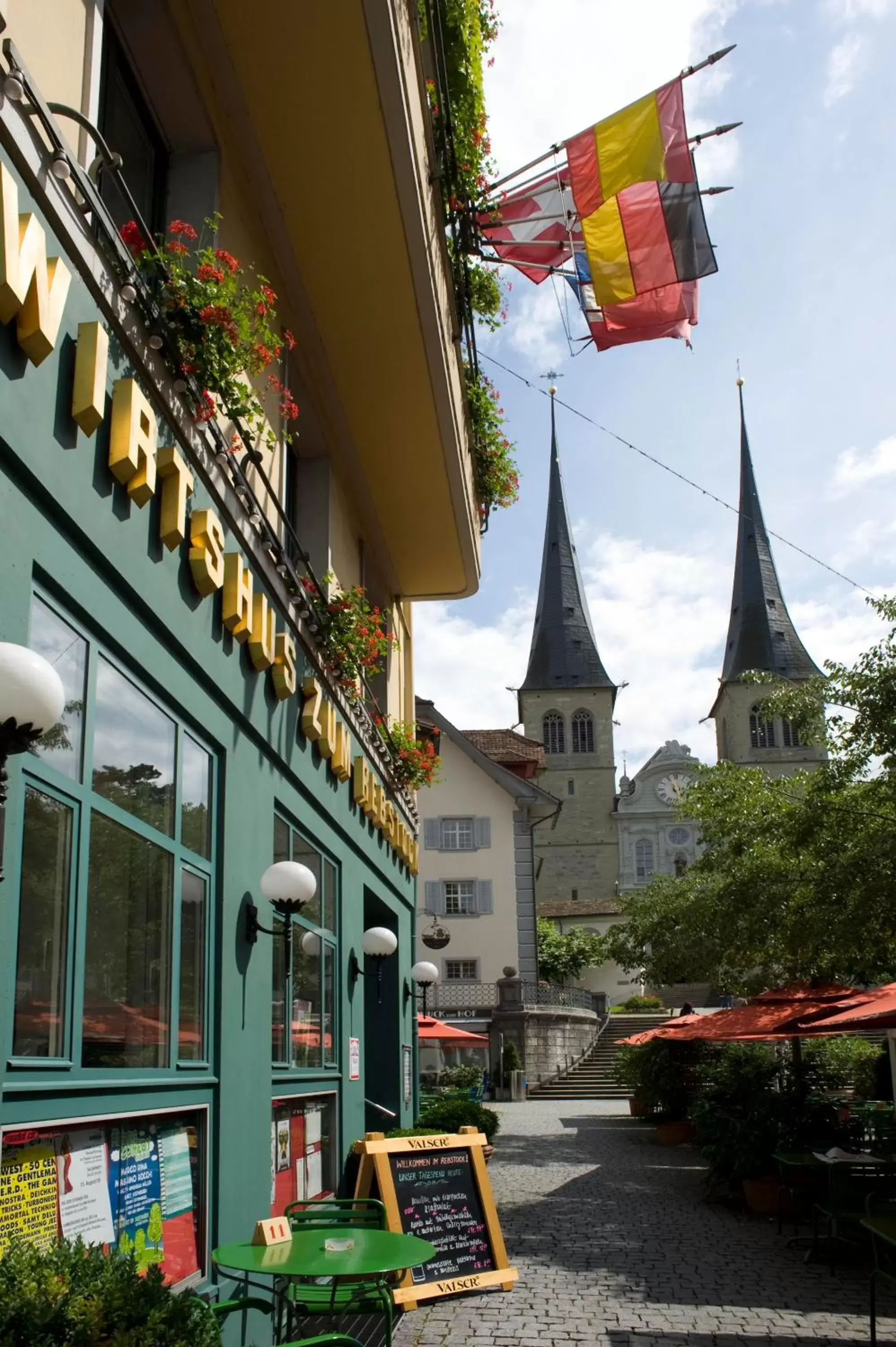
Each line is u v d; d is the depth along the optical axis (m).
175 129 6.68
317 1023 8.33
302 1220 5.86
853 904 12.24
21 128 3.59
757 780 17.25
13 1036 3.58
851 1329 7.45
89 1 4.52
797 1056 14.45
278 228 8.08
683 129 9.39
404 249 8.27
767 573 95.44
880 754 11.71
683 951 22.77
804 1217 11.88
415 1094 14.92
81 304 4.12
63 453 3.93
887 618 11.76
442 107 8.97
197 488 5.46
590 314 10.04
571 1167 16.95
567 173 10.11
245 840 6.32
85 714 4.22
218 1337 3.05
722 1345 7.05
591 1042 39.59
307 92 6.93
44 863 3.83
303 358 9.38
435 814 38.97
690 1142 20.31
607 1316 7.77
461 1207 8.44
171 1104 4.95
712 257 9.38
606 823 89.62
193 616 5.41
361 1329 7.33
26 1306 2.71
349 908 9.65
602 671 93.75
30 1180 3.74
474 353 11.87
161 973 4.98
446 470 11.35
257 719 6.54
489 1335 7.23
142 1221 4.64
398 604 15.09
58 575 3.93
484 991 37.31
